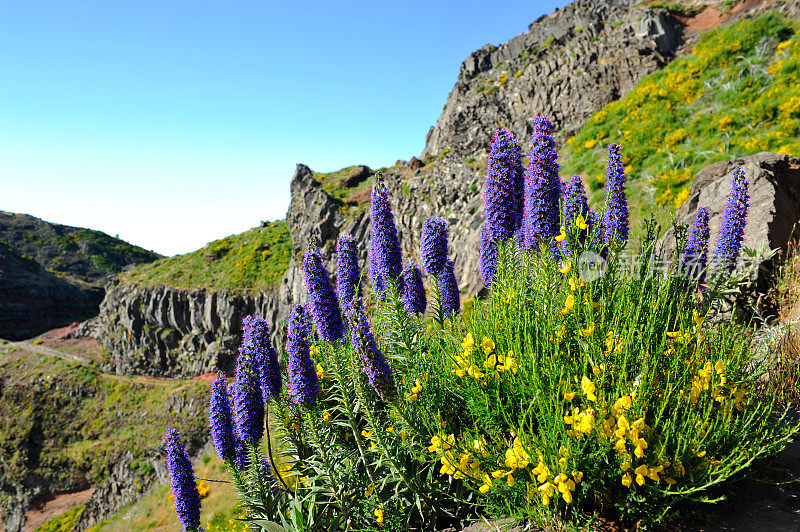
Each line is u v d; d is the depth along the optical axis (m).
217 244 64.25
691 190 8.92
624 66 29.22
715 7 33.03
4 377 57.31
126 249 141.25
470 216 26.92
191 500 4.47
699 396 2.25
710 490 2.12
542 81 33.28
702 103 20.25
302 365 3.16
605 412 2.03
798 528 1.83
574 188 3.50
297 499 2.75
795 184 7.01
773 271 4.70
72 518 43.91
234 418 3.63
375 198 4.16
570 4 42.00
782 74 17.97
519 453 2.05
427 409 2.76
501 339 2.72
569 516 2.13
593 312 2.65
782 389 3.05
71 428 51.00
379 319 3.80
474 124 36.72
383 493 2.81
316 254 3.34
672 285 2.92
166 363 55.91
